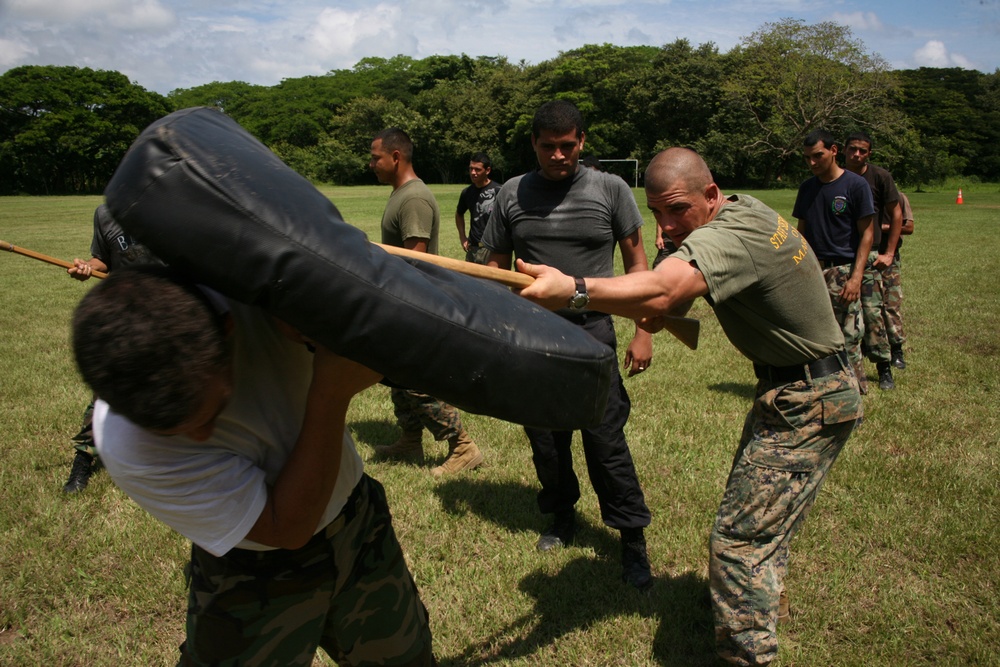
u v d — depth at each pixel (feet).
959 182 196.95
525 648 8.85
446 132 241.14
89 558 10.64
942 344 22.15
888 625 9.05
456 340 4.16
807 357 7.82
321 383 4.52
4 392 18.13
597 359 4.83
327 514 5.28
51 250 48.01
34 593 9.91
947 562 10.32
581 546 11.10
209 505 4.52
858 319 16.75
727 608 7.85
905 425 15.33
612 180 10.47
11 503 12.23
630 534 10.19
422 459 14.43
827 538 10.94
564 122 9.92
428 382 4.17
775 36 184.24
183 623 9.39
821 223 16.74
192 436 4.33
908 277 34.24
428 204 13.29
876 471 13.07
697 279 6.86
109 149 196.75
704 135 212.02
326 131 284.20
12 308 28.73
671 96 209.26
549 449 10.78
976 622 9.05
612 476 9.91
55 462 13.98
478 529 11.54
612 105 229.25
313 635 5.47
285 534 4.80
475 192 22.72
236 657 5.28
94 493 12.66
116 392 3.76
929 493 12.28
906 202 19.29
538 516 12.02
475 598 9.78
